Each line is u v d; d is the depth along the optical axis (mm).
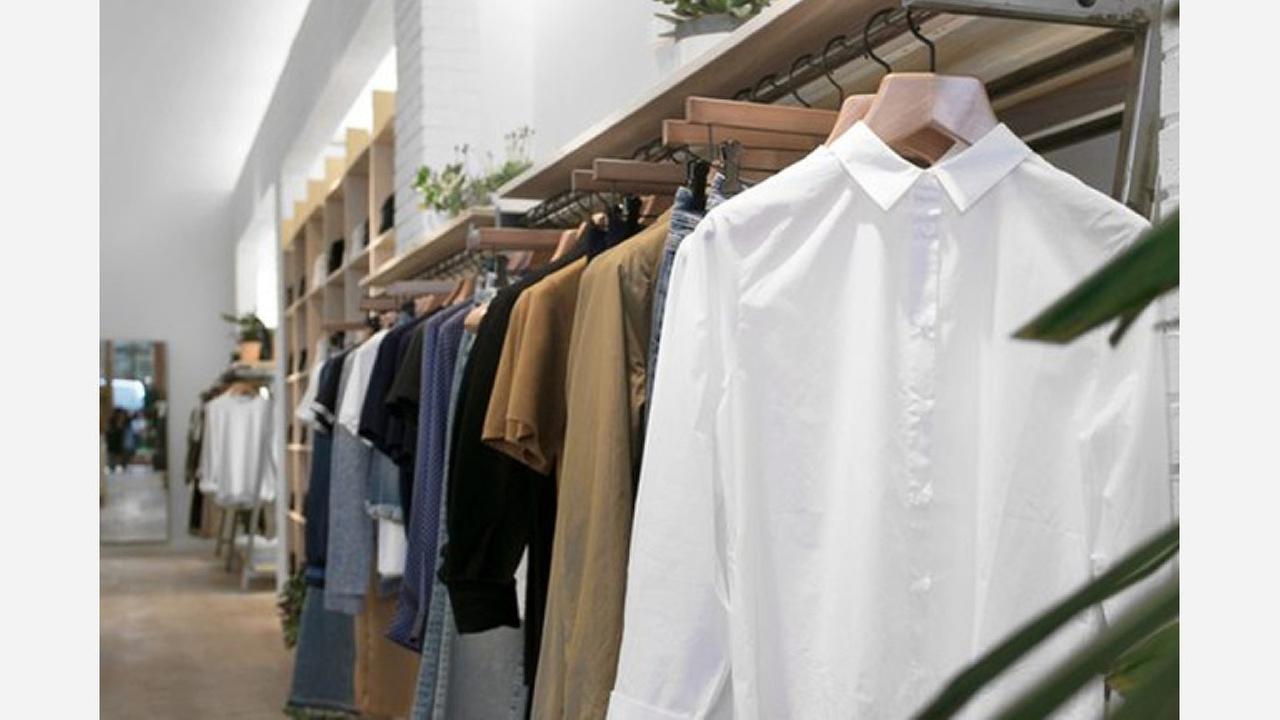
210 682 6340
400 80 5969
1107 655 362
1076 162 2125
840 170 1631
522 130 5457
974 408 1603
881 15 1788
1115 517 1488
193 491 13242
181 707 5734
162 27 9211
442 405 3166
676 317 1651
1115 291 352
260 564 11344
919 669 1566
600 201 2834
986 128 1662
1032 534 1532
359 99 8453
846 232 1634
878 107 1660
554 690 1966
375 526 4340
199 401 14203
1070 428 1527
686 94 2348
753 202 1626
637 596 1640
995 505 1547
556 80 5258
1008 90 2008
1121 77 1932
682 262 1657
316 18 7918
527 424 2230
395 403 3406
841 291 1631
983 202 1599
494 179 4531
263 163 11109
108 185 13602
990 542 1545
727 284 1617
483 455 2363
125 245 14062
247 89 10836
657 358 1854
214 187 13977
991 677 385
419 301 4512
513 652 2938
